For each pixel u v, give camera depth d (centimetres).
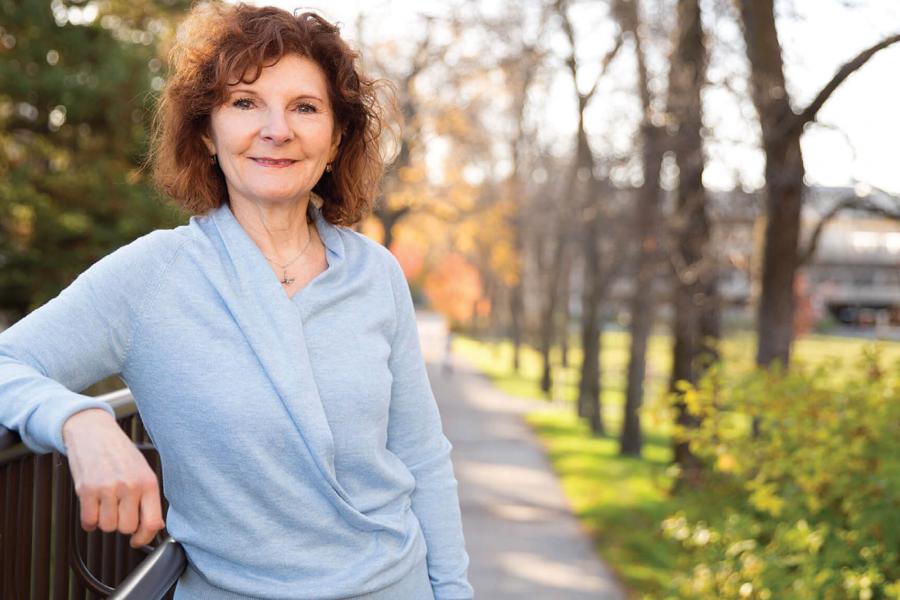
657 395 646
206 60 164
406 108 2603
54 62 1388
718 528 562
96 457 127
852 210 960
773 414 550
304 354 157
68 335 146
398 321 178
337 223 185
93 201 1402
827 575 437
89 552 221
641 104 1441
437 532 185
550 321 3394
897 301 7125
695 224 1263
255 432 152
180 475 155
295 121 165
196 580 161
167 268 155
